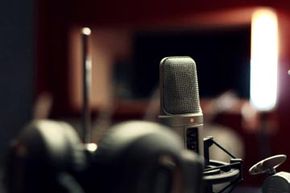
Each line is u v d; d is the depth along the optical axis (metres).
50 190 0.83
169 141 0.83
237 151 5.11
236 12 5.72
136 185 0.80
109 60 6.39
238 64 5.84
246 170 1.56
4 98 6.39
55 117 6.51
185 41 6.16
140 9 6.19
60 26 6.53
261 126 5.25
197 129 1.52
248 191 4.78
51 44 6.58
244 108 5.60
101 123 6.03
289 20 5.46
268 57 5.12
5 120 6.36
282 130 5.40
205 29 6.02
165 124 1.50
